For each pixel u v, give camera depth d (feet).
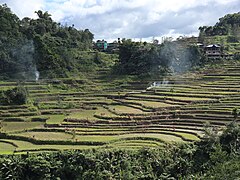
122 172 159.74
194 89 304.30
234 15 613.11
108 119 241.14
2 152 175.94
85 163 161.99
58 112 277.85
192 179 156.76
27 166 161.07
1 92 296.92
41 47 392.88
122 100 303.68
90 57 447.01
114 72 405.18
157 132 209.05
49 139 196.54
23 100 289.33
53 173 160.15
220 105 247.29
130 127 224.33
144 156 168.86
